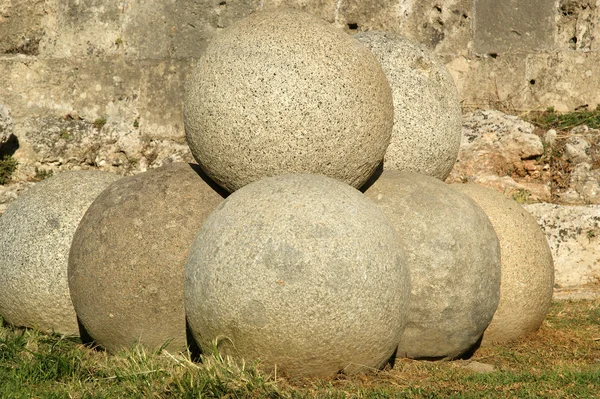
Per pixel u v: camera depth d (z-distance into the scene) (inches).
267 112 322.0
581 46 655.8
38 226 361.7
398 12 655.8
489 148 597.9
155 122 653.3
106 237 326.6
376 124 335.0
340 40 336.8
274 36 330.3
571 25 658.8
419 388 298.2
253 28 336.5
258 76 323.6
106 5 658.2
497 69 660.1
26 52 661.3
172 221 324.8
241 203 299.6
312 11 657.6
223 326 288.0
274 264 280.7
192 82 341.4
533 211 533.3
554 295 500.1
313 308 279.7
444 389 301.3
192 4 655.8
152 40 657.0
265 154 325.4
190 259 301.7
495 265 345.1
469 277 333.7
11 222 368.8
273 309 279.9
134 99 655.1
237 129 325.1
